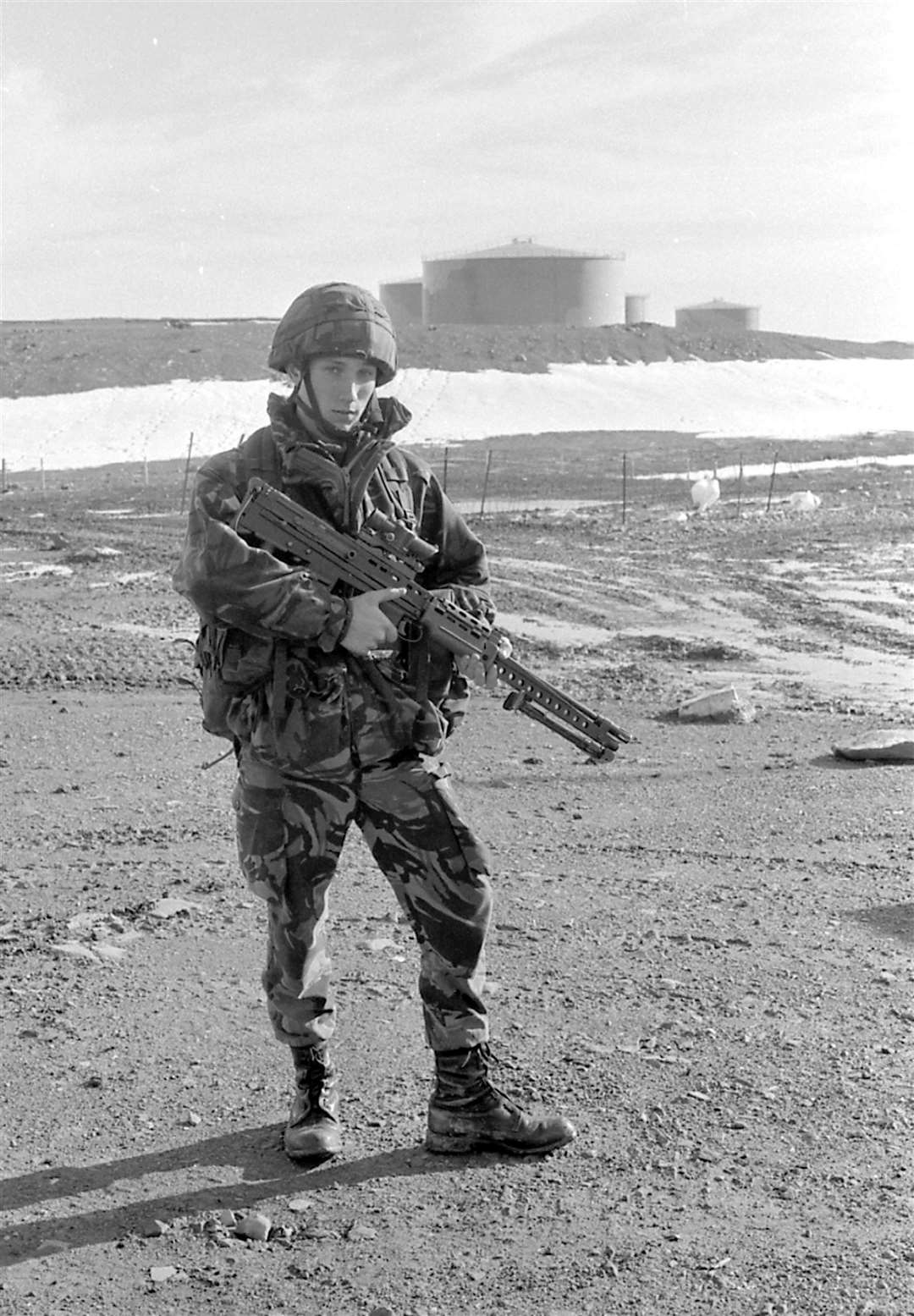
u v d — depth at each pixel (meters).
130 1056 4.44
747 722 10.98
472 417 82.62
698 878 6.60
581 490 43.66
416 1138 3.88
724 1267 3.24
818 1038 4.59
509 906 6.08
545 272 148.62
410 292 174.88
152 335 104.62
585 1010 4.84
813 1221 3.44
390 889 6.32
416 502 3.68
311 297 3.47
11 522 31.98
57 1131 3.94
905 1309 3.06
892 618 17.20
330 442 3.53
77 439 73.19
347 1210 3.51
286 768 3.55
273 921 3.66
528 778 8.88
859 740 9.59
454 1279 3.21
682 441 68.50
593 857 6.98
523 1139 3.77
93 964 5.29
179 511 37.47
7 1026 4.69
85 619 16.31
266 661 3.47
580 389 93.12
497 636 3.61
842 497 37.38
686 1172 3.69
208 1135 3.91
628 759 9.48
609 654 14.56
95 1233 3.41
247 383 89.00
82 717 10.88
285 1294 3.16
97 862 6.83
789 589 19.80
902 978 5.16
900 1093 4.16
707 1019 4.76
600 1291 3.15
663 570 21.97
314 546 3.45
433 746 3.64
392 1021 4.71
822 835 7.43
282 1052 4.48
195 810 7.98
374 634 3.40
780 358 112.12
